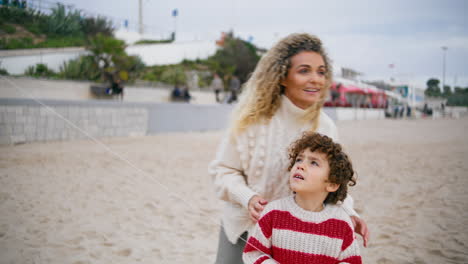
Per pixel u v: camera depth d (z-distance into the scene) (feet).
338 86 78.79
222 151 4.96
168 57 63.41
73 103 18.95
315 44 4.75
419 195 12.92
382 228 9.82
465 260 7.75
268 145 4.75
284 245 4.00
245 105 4.89
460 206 11.53
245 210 4.74
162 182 12.84
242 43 77.25
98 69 33.22
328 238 3.93
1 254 3.40
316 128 4.97
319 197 4.11
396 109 94.53
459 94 95.30
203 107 41.96
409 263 7.61
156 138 29.04
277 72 4.64
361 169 18.42
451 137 34.99
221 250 4.76
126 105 27.55
